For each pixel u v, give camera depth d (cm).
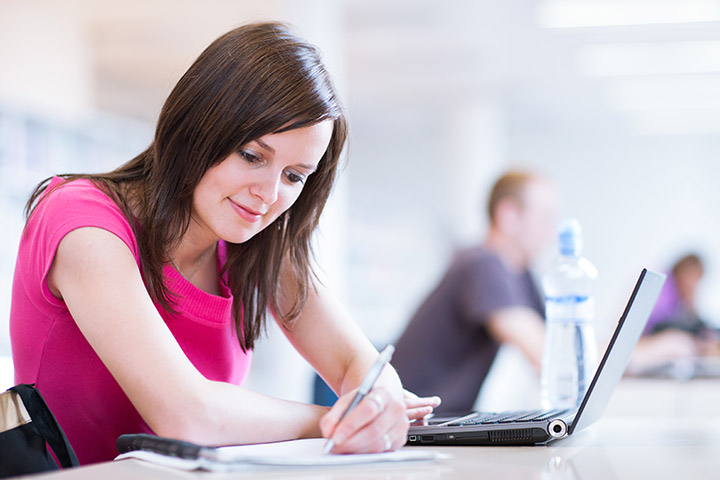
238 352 171
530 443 136
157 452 110
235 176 136
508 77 1073
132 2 773
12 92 710
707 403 490
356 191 1396
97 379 148
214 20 827
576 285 200
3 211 586
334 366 170
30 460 115
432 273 1368
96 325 128
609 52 968
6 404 118
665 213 1356
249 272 166
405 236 1384
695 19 852
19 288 148
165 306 149
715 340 543
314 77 137
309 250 171
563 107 1225
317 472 100
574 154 1366
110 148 711
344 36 917
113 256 132
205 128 135
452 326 322
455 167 1190
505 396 683
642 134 1355
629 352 160
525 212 342
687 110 1228
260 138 133
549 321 200
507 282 321
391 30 899
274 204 141
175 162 140
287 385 793
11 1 720
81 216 136
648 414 492
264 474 98
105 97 1111
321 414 145
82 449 152
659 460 120
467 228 1174
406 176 1388
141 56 960
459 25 883
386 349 122
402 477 98
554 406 194
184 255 156
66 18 777
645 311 155
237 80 134
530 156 1372
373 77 1079
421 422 154
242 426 129
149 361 125
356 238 1390
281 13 789
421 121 1317
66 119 654
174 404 123
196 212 146
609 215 1362
